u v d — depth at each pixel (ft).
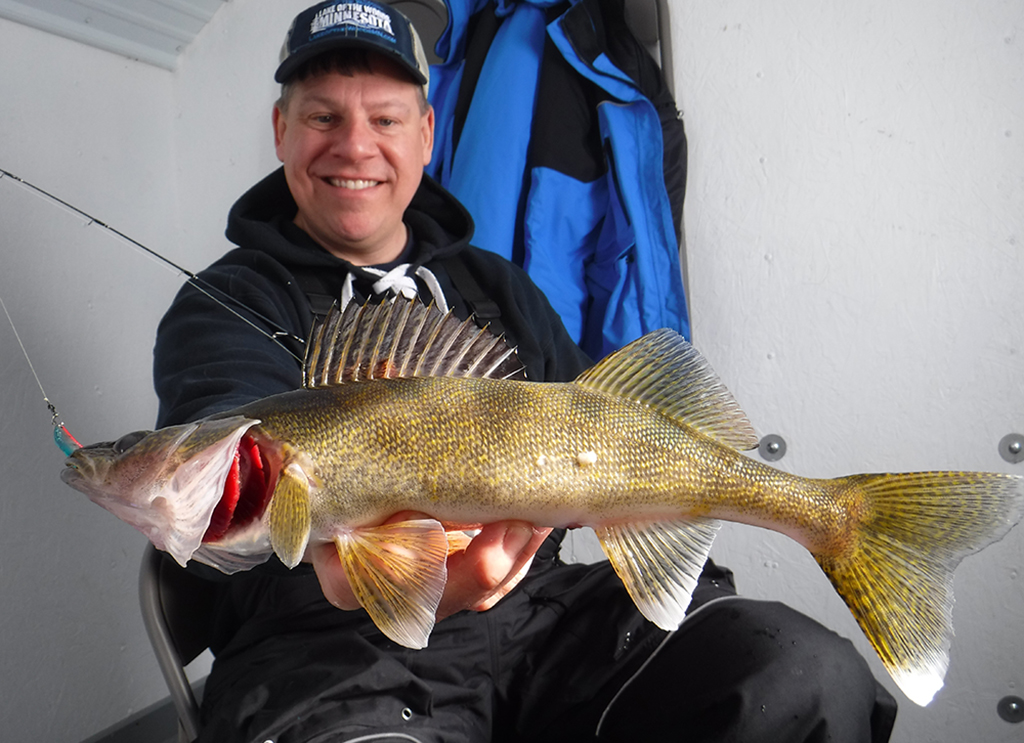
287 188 3.12
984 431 3.57
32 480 3.50
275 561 1.91
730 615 2.43
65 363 3.71
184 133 4.45
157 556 2.45
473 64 4.16
